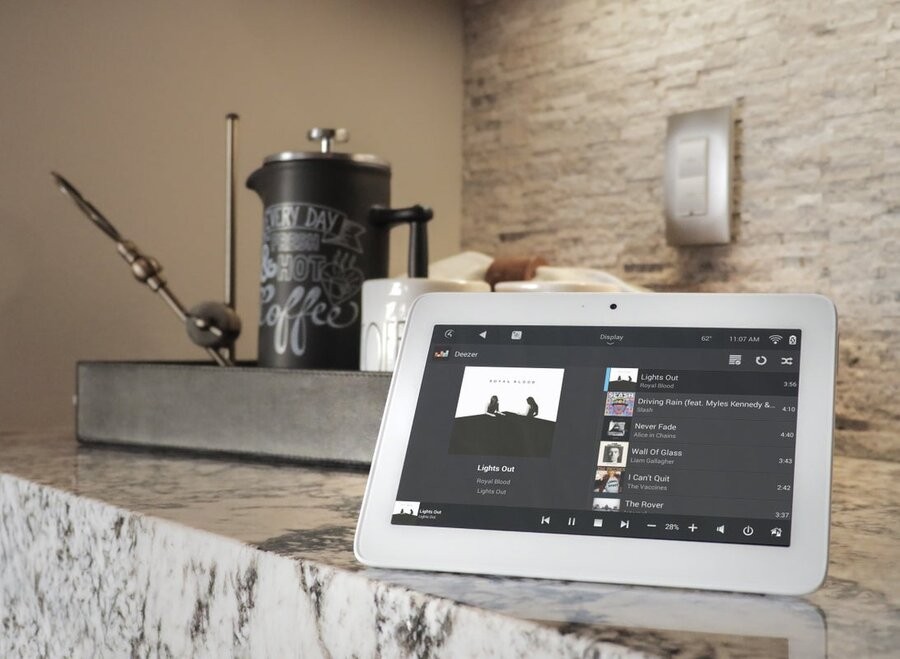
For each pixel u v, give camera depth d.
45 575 0.74
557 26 1.63
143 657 0.63
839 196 1.29
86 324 1.38
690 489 0.48
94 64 1.38
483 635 0.42
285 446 0.85
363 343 0.87
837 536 0.60
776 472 0.48
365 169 0.92
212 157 1.50
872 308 1.26
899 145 1.23
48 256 1.35
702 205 1.42
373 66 1.67
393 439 0.54
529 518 0.50
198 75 1.48
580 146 1.60
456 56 1.79
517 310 0.56
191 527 0.59
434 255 1.76
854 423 1.28
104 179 1.39
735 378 0.51
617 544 0.48
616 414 0.52
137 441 0.95
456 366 0.55
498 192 1.73
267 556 0.53
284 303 0.92
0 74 1.30
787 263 1.35
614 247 1.55
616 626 0.40
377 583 0.47
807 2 1.32
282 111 1.57
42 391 1.34
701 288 1.45
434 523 0.50
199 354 1.49
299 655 0.51
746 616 0.42
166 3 1.45
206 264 1.49
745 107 1.39
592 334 0.54
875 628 0.40
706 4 1.43
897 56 1.23
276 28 1.56
